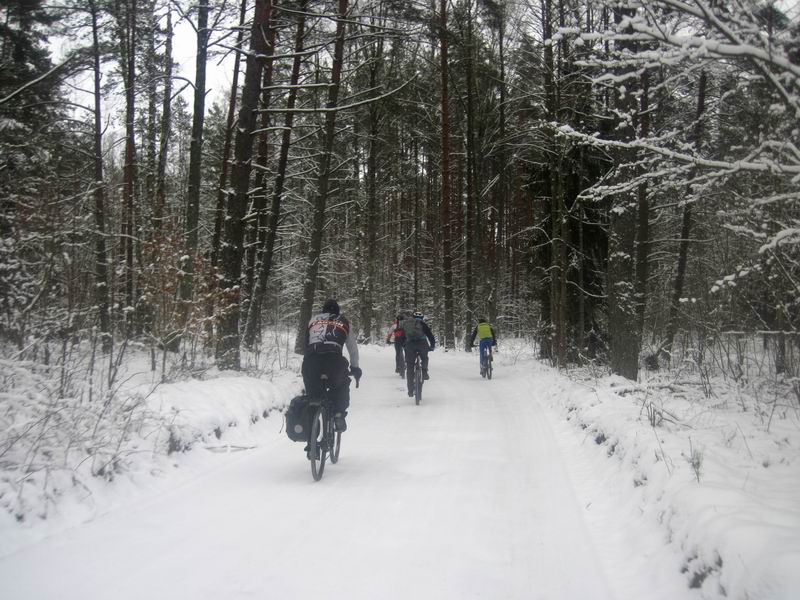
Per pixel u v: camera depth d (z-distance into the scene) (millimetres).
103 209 10992
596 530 4832
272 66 17234
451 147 29766
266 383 10617
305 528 4727
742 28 3775
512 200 35531
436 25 15344
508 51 22469
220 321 11422
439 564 4059
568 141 15242
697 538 3656
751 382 8641
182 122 25141
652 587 3707
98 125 14469
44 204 8312
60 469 5141
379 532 4664
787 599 2680
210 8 13703
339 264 33938
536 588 3740
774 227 5527
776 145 4078
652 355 15359
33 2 10125
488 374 16641
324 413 6609
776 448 5738
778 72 3834
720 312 8695
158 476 6012
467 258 26016
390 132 29156
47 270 7719
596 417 7828
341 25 15883
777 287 6727
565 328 16344
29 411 5512
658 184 5695
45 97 11547
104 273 10133
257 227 17797
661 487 4734
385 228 38469
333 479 6309
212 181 27703
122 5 12000
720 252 8016
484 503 5441
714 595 3209
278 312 27016
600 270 18875
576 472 6570
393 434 8859
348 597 3535
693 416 7426
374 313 36250
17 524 4391
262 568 3924
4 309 7562
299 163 22172
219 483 6094
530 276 22625
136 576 3764
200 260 10953
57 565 3898
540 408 11133
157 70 17516
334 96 17734
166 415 7105
